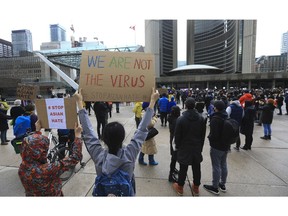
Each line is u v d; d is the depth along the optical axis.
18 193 3.51
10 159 5.20
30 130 4.35
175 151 3.77
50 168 1.84
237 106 5.54
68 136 4.54
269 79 64.56
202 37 119.94
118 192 1.49
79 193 3.48
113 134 1.58
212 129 3.41
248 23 90.06
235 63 95.94
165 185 3.78
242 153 5.61
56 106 2.16
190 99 3.36
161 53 103.81
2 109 6.70
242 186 3.75
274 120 11.17
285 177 4.12
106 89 1.91
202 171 4.41
